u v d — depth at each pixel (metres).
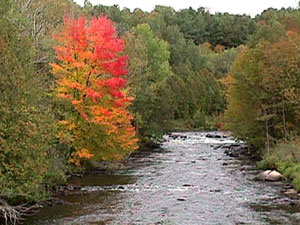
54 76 35.88
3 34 20.73
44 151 20.95
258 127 43.25
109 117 32.62
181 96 94.50
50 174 24.56
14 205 21.72
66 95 31.98
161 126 60.09
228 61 121.62
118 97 34.28
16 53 22.06
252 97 42.47
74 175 33.06
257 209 22.80
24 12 40.75
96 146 34.34
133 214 21.88
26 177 19.42
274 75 41.22
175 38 122.06
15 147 18.67
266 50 42.91
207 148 57.38
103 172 35.44
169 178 32.72
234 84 44.12
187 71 103.31
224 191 27.67
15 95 19.45
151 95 57.00
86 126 32.84
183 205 23.81
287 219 20.70
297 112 39.84
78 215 21.64
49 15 49.97
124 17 110.94
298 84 41.12
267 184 29.95
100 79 33.22
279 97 41.31
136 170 37.00
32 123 19.28
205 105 99.06
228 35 153.88
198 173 35.22
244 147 55.47
